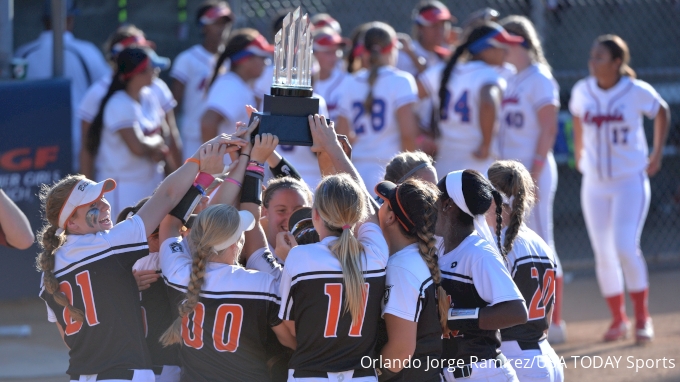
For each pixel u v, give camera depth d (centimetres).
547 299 1245
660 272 2988
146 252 1114
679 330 2214
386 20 3516
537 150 2162
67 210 1100
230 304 1072
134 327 1098
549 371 1192
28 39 3197
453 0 3519
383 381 1105
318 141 1162
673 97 3575
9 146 2298
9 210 1334
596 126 2205
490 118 2138
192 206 1162
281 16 2505
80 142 2450
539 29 2956
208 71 2645
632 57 3662
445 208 1175
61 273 1095
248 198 1161
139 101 2281
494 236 1226
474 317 1108
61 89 2359
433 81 2367
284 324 1086
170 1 3316
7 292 2336
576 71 3600
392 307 1058
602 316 2416
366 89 2228
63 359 1977
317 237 1140
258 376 1087
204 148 1160
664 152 3553
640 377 1800
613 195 2188
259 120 1162
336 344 1042
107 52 2517
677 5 3672
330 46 2252
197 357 1076
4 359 1967
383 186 1134
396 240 1129
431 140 2277
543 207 2172
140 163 2269
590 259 3067
